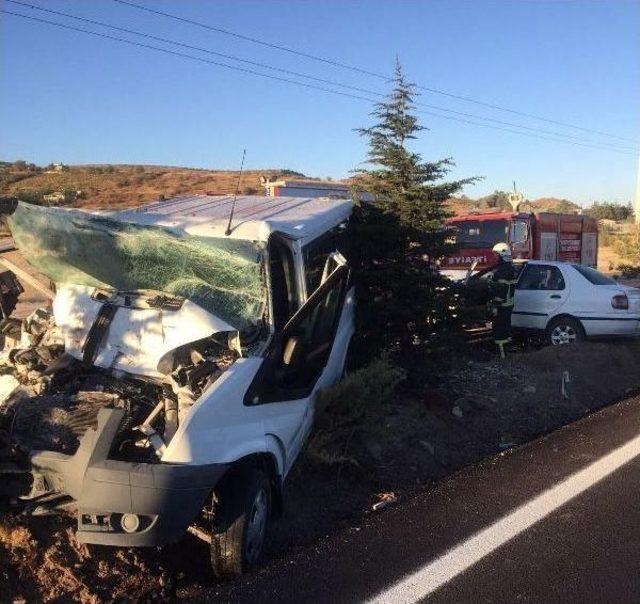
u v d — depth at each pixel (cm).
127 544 395
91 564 438
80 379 505
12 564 422
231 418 435
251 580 442
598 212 7294
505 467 668
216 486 442
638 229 3381
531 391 920
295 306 562
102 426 405
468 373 955
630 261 3030
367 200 832
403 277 802
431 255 831
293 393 521
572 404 924
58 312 562
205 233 554
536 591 434
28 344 568
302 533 533
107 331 525
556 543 502
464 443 753
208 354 489
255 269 527
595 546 497
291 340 503
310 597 422
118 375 505
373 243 798
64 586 420
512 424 826
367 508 579
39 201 896
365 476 628
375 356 793
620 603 421
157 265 536
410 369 803
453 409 802
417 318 800
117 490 390
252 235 540
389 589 433
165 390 464
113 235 522
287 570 456
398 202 804
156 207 684
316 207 719
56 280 581
